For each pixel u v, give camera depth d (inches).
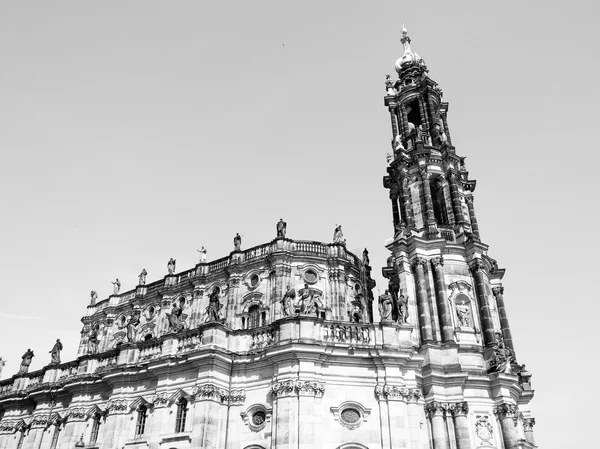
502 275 2095.2
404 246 1972.2
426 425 1614.2
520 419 1845.5
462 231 2020.2
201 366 1469.0
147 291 2477.9
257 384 1465.3
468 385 1679.4
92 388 1664.6
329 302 2094.0
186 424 1417.3
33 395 1782.7
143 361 1598.2
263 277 2159.2
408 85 2492.6
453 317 1840.6
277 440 1331.2
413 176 2201.0
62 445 1598.2
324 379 1434.5
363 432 1385.3
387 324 1529.3
